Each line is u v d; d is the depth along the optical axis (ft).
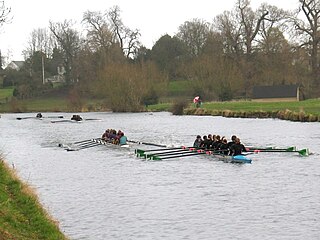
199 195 80.07
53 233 55.26
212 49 349.41
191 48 437.99
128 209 72.74
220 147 117.91
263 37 339.98
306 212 68.69
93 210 72.54
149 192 83.10
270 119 219.41
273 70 329.11
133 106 323.98
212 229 62.80
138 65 342.85
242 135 163.22
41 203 73.56
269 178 91.71
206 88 326.44
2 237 48.21
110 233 62.08
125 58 391.24
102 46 391.24
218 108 271.08
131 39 410.31
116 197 80.12
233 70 322.55
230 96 322.14
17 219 56.65
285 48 321.11
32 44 512.63
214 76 323.37
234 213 69.31
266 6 337.31
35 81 453.58
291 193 79.61
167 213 70.28
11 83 493.36
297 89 307.17
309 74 320.29
